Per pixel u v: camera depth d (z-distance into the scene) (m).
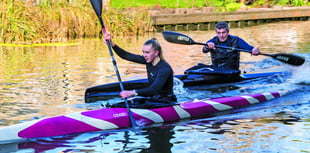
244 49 9.97
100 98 8.38
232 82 9.84
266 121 6.66
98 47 15.75
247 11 25.56
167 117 6.82
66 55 13.69
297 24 24.42
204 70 9.84
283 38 17.72
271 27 22.98
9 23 16.98
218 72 9.68
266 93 8.17
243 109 7.47
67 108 7.50
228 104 7.48
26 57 13.27
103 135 6.09
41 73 10.59
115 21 20.23
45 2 18.73
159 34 20.42
